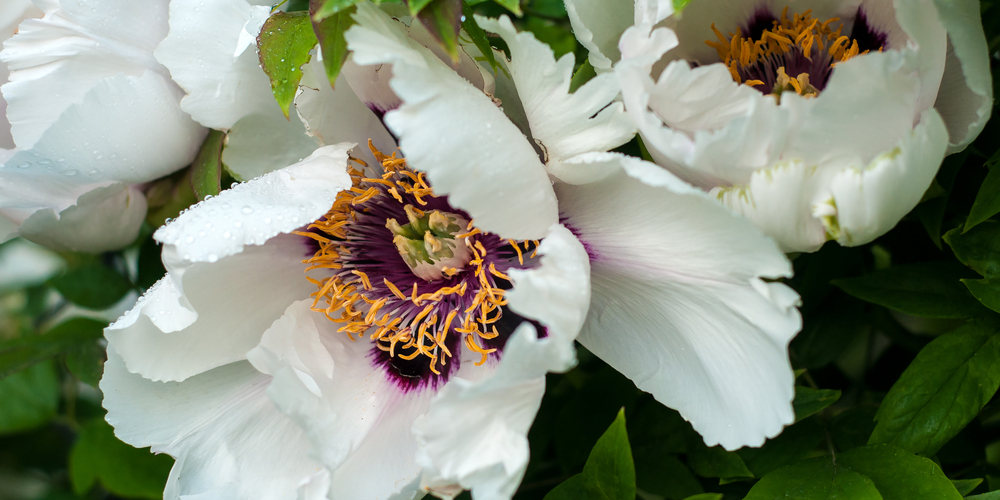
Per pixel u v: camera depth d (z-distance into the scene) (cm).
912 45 39
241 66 45
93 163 47
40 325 65
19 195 47
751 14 47
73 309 65
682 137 40
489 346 46
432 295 47
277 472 45
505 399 40
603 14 43
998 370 42
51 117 47
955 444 47
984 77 41
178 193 50
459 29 41
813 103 38
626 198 42
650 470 46
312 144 47
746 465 44
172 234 42
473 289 47
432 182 40
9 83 47
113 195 49
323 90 44
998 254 43
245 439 46
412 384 46
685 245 41
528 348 39
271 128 47
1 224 49
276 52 42
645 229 41
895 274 44
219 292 45
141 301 44
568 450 48
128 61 47
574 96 41
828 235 40
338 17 41
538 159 42
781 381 40
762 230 40
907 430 42
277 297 46
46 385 55
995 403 46
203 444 46
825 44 46
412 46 42
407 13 42
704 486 46
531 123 42
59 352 52
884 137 39
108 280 55
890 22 45
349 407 45
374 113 46
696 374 42
